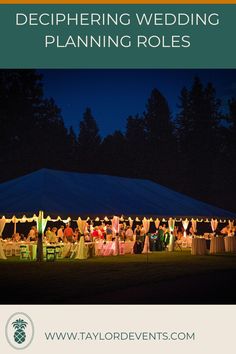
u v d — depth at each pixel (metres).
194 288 13.95
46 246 21.52
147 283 14.80
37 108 54.28
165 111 63.25
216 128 63.75
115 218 24.81
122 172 59.94
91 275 16.52
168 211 24.69
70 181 23.94
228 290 13.66
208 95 63.94
